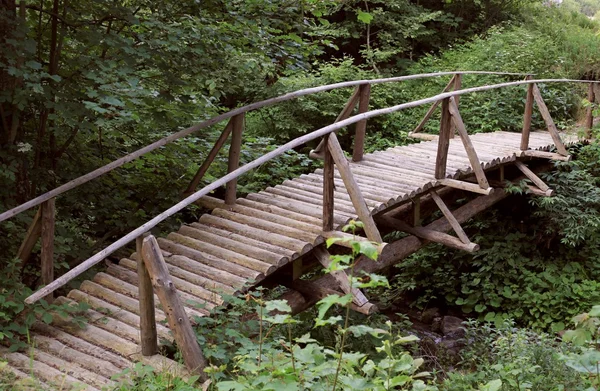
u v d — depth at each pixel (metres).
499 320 7.70
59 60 5.13
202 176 5.99
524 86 10.55
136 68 5.04
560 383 3.92
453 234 8.81
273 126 10.38
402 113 11.20
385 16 13.46
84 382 3.41
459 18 13.74
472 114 10.61
